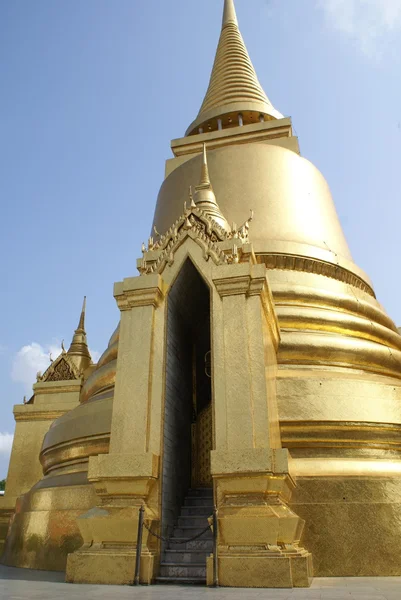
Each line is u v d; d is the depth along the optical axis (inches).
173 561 326.0
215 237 450.9
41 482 504.4
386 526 350.6
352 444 414.3
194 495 422.6
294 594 233.3
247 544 285.6
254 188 685.9
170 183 764.0
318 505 358.6
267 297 403.9
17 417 810.8
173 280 410.6
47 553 410.0
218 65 1098.7
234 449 318.3
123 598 213.2
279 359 485.7
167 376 387.2
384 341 577.6
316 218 687.1
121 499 326.6
